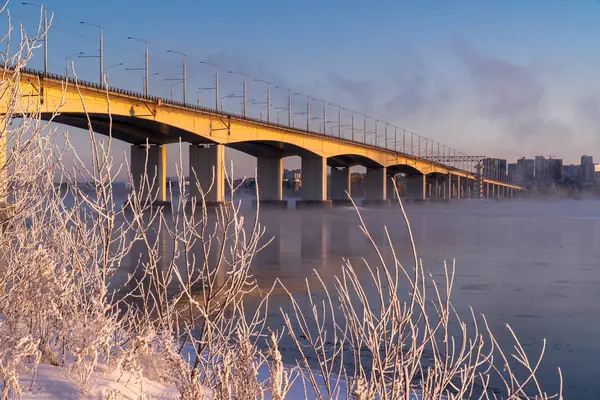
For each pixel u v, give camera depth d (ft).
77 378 12.20
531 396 27.96
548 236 161.68
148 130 272.92
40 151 15.03
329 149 405.18
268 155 403.13
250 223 216.74
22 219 14.71
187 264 14.24
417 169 594.24
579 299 59.98
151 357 14.51
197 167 292.61
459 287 67.67
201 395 12.32
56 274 14.94
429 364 31.24
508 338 41.57
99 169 14.37
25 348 12.10
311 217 282.97
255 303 54.24
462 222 242.37
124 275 67.41
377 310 49.88
